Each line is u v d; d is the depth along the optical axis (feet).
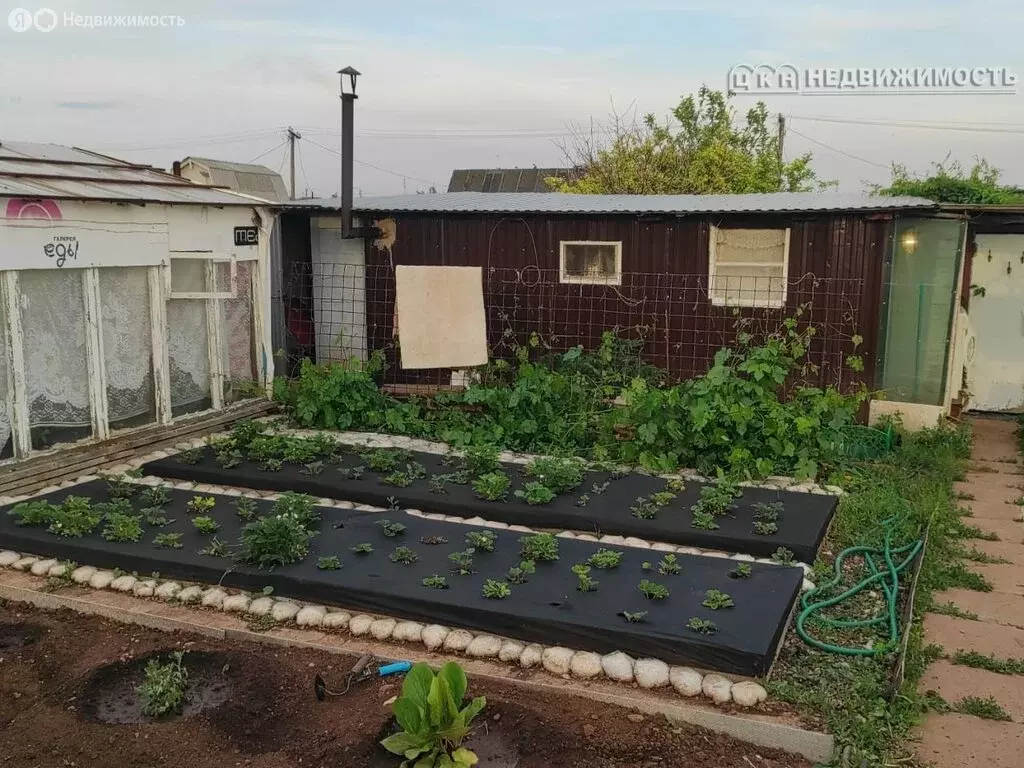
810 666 14.71
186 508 21.20
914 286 30.19
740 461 24.39
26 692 13.88
